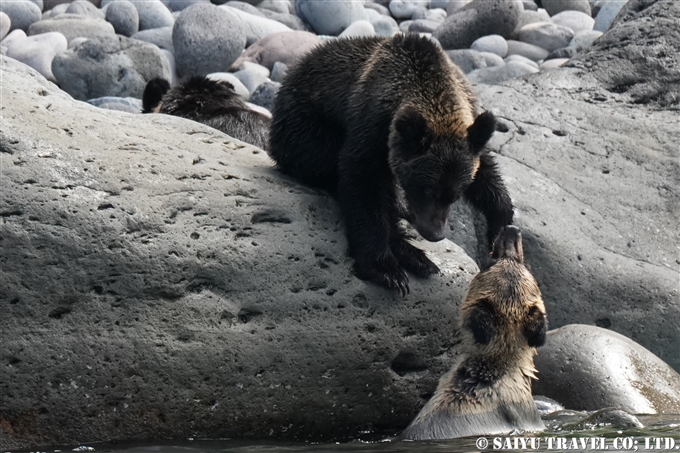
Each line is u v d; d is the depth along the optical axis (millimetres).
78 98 25344
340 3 32844
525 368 12383
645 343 16078
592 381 13898
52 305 10938
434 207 11938
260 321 11781
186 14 28641
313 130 13203
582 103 20125
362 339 12266
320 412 12125
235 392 11625
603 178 18344
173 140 13016
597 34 31781
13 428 10859
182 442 11305
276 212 12320
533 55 31906
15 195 10961
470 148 11984
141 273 11227
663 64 20891
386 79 12445
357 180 12391
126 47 25922
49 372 10906
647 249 17297
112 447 10875
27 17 30062
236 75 27703
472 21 32344
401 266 12750
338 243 12492
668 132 19453
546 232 16609
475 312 12062
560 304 16281
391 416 12672
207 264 11570
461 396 11969
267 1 34344
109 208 11281
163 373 11266
